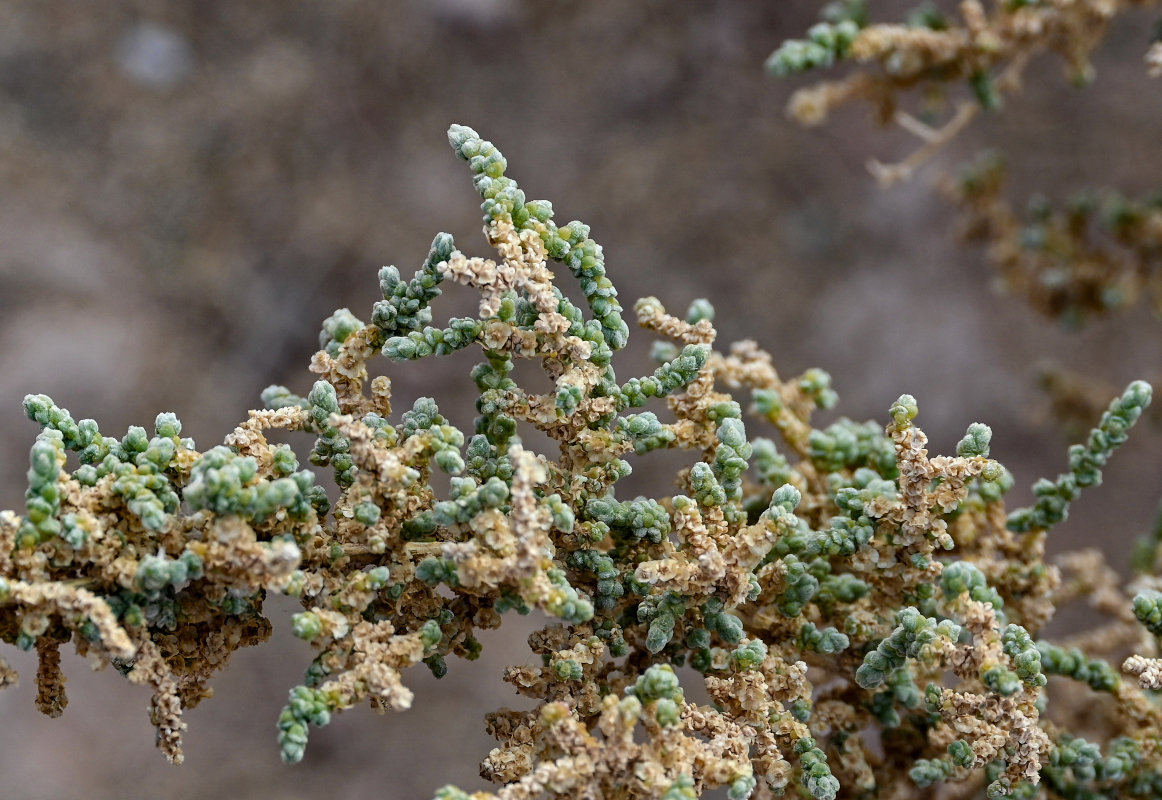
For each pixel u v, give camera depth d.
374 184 0.94
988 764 0.39
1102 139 0.92
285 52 0.95
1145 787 0.40
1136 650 0.42
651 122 0.96
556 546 0.38
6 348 0.84
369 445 0.37
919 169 0.95
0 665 0.36
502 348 0.38
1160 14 0.91
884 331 0.93
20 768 0.77
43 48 0.91
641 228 0.94
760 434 0.69
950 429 0.90
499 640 0.86
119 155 0.91
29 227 0.87
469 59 0.96
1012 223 0.53
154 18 0.94
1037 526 0.40
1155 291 0.50
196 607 0.37
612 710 0.36
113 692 0.82
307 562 0.37
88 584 0.36
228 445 0.38
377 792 0.81
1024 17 0.45
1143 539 0.45
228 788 0.79
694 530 0.37
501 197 0.37
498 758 0.37
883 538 0.38
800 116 0.46
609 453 0.38
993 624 0.37
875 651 0.38
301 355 0.91
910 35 0.45
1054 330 0.92
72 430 0.37
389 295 0.38
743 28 0.97
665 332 0.39
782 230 0.95
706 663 0.39
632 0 0.98
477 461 0.38
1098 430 0.39
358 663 0.37
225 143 0.93
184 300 0.89
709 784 0.37
